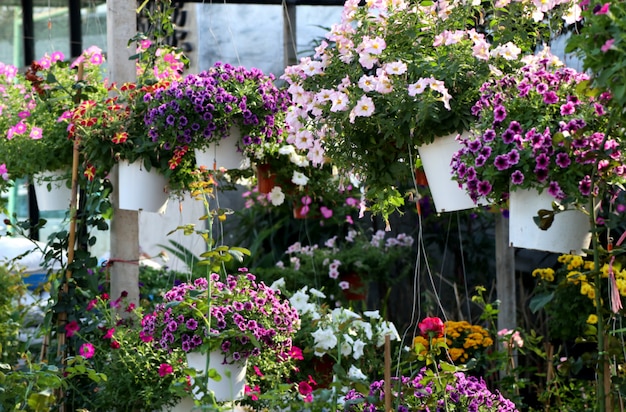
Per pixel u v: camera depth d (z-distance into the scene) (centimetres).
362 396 375
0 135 501
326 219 729
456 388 368
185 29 748
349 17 377
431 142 363
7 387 384
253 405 427
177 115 437
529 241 340
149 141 457
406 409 358
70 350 490
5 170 495
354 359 485
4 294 568
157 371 437
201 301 394
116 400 443
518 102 336
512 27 391
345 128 375
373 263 677
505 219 550
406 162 383
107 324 479
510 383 497
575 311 512
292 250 702
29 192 776
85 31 796
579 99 330
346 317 476
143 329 422
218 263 392
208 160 454
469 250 721
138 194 471
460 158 341
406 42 375
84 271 487
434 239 730
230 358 407
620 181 330
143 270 712
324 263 679
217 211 408
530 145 326
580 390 482
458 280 723
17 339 587
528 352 579
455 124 354
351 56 378
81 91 489
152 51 488
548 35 386
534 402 531
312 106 376
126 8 502
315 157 393
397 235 751
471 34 360
